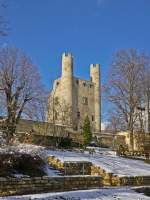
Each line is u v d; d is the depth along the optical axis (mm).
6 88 47031
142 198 21859
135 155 51406
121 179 29219
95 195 20859
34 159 25109
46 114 60438
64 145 50531
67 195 19797
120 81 57906
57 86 109812
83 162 30828
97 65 120875
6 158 23172
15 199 17469
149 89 57531
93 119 114688
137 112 57844
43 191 22391
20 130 53094
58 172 27797
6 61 50906
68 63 109688
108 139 70562
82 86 113750
